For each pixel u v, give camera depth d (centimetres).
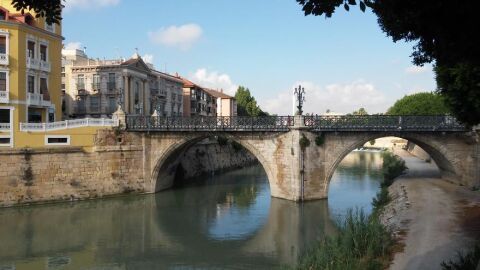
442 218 2506
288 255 2364
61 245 2544
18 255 2362
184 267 2227
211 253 2431
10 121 3606
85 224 3005
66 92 5834
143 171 3966
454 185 3778
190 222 3103
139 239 2691
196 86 8350
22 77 3722
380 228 2134
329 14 836
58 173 3538
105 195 3766
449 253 1836
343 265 1716
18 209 3306
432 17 909
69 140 3653
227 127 3728
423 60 1390
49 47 4106
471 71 1397
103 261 2300
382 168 6550
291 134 3600
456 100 1544
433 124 3569
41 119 4059
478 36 877
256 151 3769
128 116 3922
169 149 3944
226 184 4878
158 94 6738
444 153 3678
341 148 3650
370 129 3572
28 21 3925
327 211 3306
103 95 5712
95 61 6041
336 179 5194
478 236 2083
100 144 3744
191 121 3828
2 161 3291
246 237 2728
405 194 3372
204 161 5688
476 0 787
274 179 3750
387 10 976
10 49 3650
